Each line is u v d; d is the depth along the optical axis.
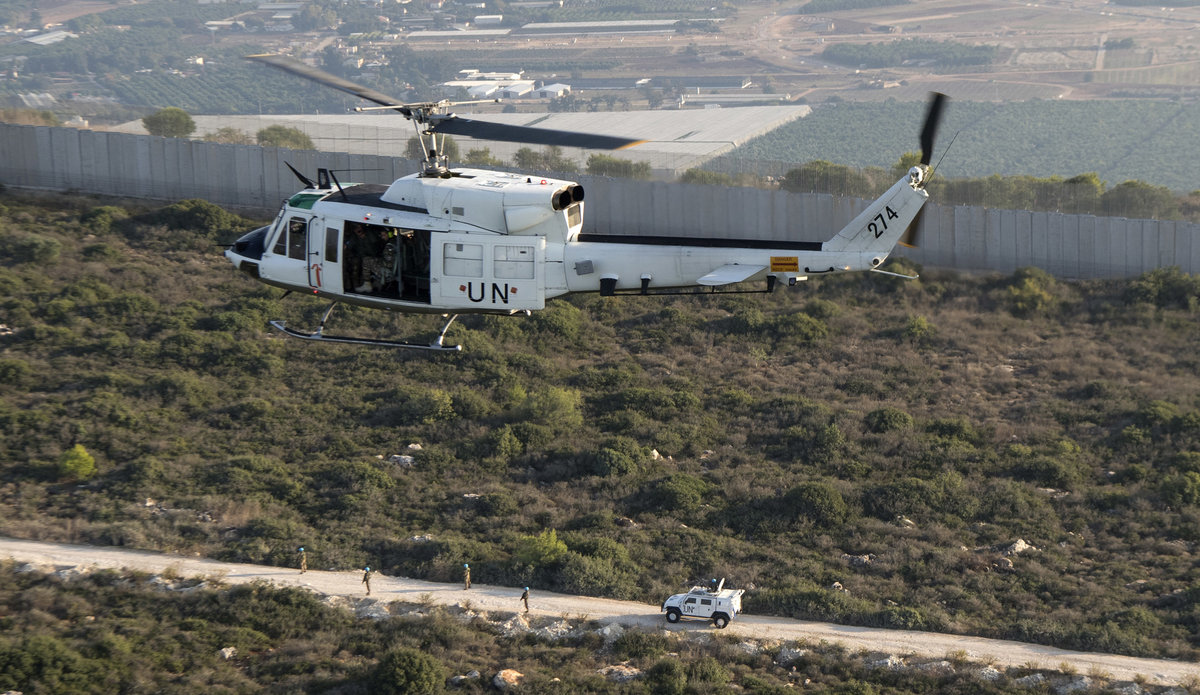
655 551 147.00
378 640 127.19
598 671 121.94
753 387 195.62
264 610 131.00
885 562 144.50
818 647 125.44
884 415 179.75
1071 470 164.62
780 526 153.50
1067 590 137.62
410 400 183.62
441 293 93.25
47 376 187.75
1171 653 123.00
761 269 92.69
